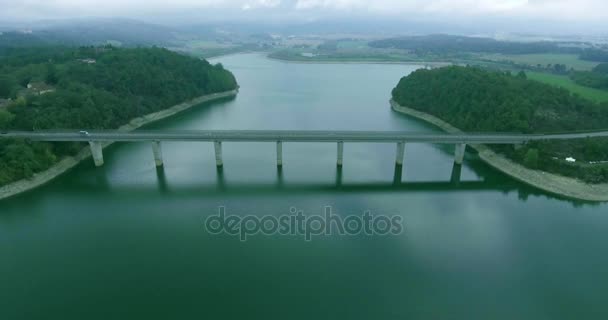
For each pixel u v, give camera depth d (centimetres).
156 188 11856
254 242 8900
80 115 14975
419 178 12838
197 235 9200
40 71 19038
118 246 8731
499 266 8044
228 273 7775
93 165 13400
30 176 11562
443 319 6606
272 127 18975
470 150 15425
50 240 8969
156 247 8694
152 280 7562
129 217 10062
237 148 15612
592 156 12862
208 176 12788
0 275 7681
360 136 13100
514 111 14988
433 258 8312
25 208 10525
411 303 6975
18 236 9131
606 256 8412
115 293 7194
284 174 12988
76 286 7388
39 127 13450
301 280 7581
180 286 7394
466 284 7500
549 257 8381
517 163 13088
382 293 7219
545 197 11406
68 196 11262
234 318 6569
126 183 12175
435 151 15400
